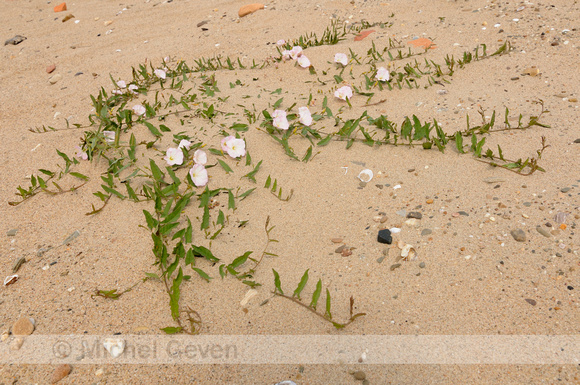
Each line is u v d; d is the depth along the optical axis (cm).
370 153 251
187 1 543
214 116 296
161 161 255
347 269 182
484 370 141
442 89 309
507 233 187
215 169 247
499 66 324
